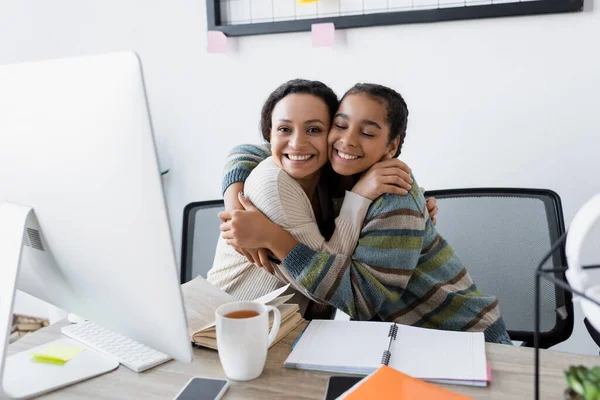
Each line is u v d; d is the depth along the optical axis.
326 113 1.09
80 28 2.14
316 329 0.91
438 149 1.81
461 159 1.79
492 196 1.43
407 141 1.83
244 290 1.17
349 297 1.01
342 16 1.79
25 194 0.73
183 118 2.07
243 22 1.92
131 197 0.62
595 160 1.66
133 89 0.59
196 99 2.04
